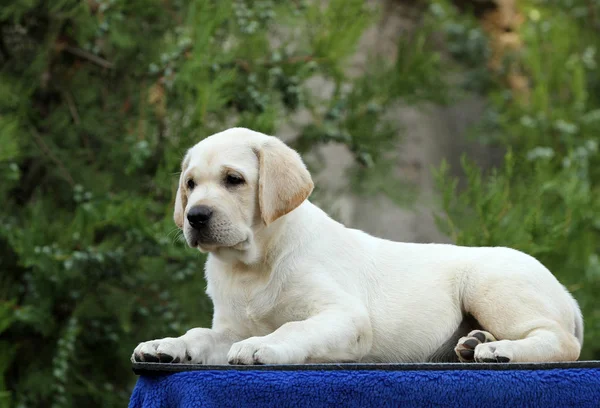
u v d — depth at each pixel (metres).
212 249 4.52
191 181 4.68
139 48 9.30
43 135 9.26
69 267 7.84
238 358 3.97
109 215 7.92
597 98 15.26
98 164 9.14
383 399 3.76
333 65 9.39
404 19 13.96
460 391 3.81
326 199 10.04
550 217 8.01
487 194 7.59
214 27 8.44
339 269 4.66
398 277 4.82
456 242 7.34
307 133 9.59
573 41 15.10
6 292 8.56
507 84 14.98
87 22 9.01
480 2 15.29
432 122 13.86
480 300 4.69
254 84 9.08
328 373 3.77
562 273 8.39
